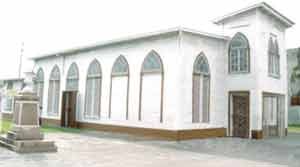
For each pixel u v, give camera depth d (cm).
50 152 897
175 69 1320
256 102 1466
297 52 2683
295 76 2684
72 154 880
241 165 790
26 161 750
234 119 1537
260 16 1517
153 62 1412
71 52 1872
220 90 1534
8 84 2375
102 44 1628
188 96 1345
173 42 1341
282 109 1716
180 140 1289
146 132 1397
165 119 1331
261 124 1476
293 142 1363
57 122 1920
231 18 1586
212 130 1456
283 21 1686
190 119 1345
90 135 1409
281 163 840
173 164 776
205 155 941
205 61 1456
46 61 2122
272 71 1617
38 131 923
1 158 780
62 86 1933
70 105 1830
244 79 1512
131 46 1523
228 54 1579
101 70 1678
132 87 1491
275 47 1659
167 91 1339
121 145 1106
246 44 1523
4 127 1542
